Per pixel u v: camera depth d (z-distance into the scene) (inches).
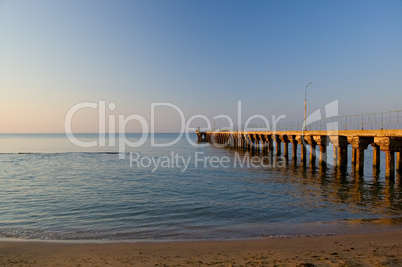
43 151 2365.9
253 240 347.6
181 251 309.9
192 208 546.3
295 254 292.8
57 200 626.5
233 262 272.1
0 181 906.7
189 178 929.5
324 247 314.7
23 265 275.3
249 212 513.3
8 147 2935.5
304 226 417.4
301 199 615.2
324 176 917.2
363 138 814.5
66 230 416.5
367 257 277.6
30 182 882.8
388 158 721.6
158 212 520.4
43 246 331.6
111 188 767.7
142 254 301.7
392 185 725.3
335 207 542.6
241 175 976.9
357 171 833.5
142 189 749.9
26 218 487.5
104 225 442.0
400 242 328.5
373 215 485.1
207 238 366.0
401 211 510.3
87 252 310.5
